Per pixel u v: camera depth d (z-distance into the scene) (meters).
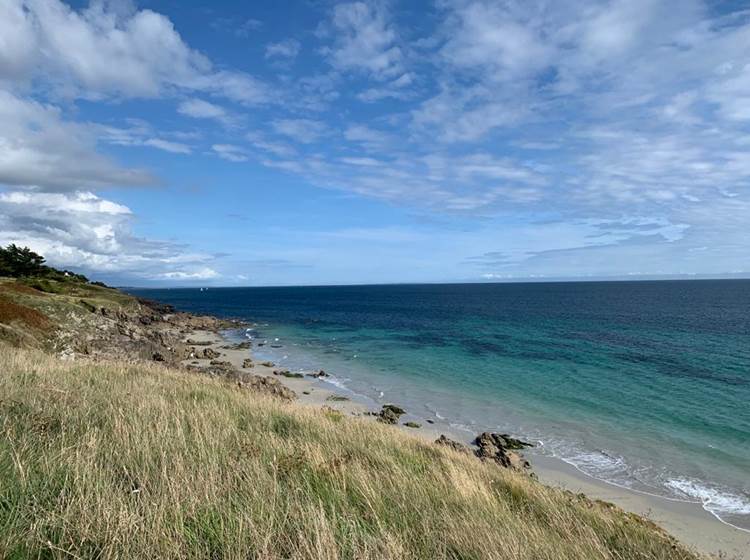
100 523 3.87
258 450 7.02
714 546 11.54
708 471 16.30
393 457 8.88
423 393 28.09
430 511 5.56
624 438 19.80
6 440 5.60
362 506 5.47
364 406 25.28
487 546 4.64
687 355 39.06
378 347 47.12
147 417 7.82
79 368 14.63
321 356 42.41
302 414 12.71
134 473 5.32
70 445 5.80
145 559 3.62
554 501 8.16
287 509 4.75
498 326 64.12
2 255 65.19
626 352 40.91
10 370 11.92
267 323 75.81
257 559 3.81
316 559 3.86
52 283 59.16
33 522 3.85
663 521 12.84
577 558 5.13
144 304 81.50
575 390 27.89
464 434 20.80
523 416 23.25
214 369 31.44
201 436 7.18
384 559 4.05
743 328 58.16
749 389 27.22
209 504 4.58
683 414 22.77
